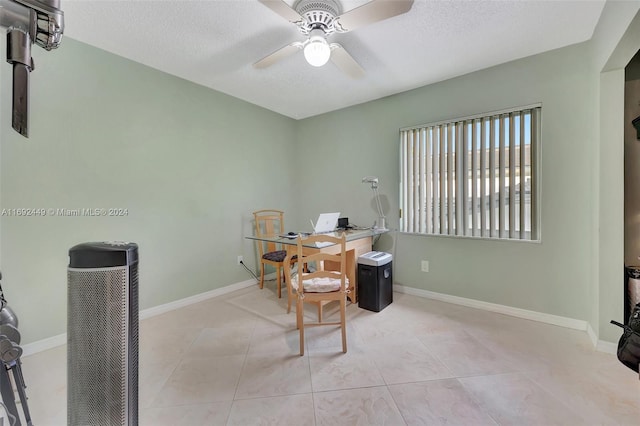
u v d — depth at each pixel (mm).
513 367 1783
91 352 975
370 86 3041
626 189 2023
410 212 3178
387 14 1639
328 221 2875
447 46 2266
